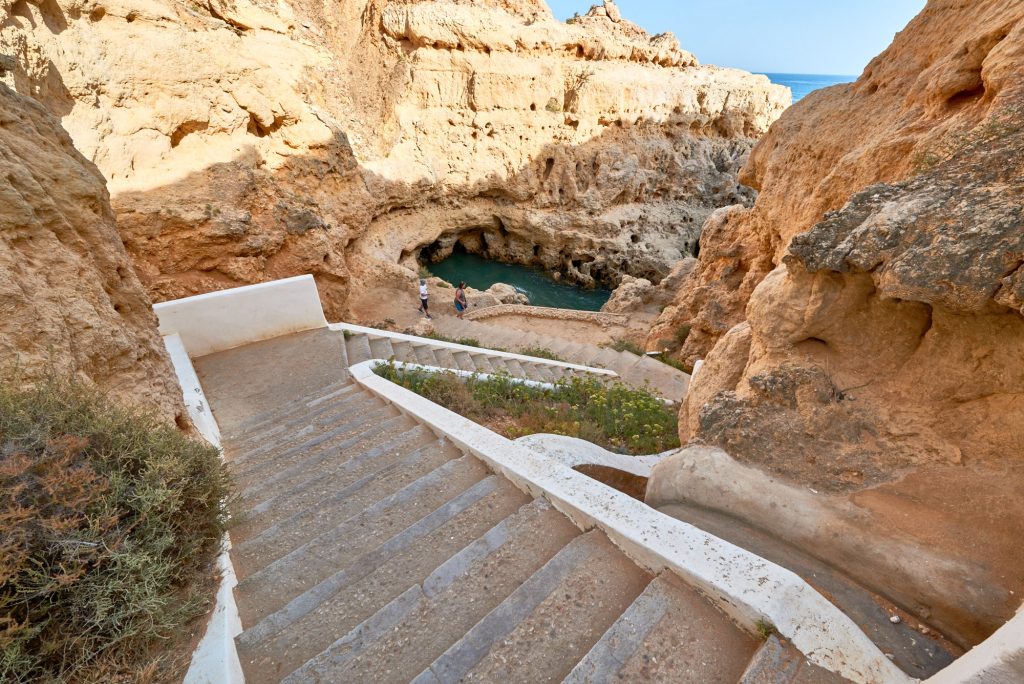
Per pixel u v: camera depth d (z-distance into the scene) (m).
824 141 7.26
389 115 22.06
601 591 2.40
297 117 13.66
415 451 4.21
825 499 2.83
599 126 26.34
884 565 2.43
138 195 9.65
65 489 2.08
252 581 2.79
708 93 27.98
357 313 14.77
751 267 10.71
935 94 4.23
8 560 1.80
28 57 8.09
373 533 3.20
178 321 7.29
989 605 2.12
